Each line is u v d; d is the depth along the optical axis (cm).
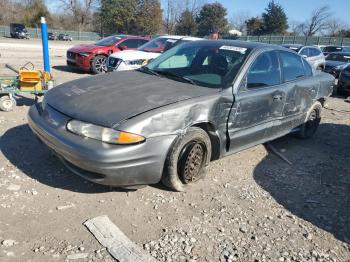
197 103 364
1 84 604
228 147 417
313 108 591
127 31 6169
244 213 356
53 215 320
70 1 6988
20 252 271
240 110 413
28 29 5138
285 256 298
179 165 366
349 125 763
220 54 454
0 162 405
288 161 504
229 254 293
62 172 395
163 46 1029
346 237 335
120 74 447
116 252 279
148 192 374
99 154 308
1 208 321
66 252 276
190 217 338
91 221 313
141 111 332
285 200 394
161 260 277
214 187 402
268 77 466
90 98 360
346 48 2270
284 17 6888
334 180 460
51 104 368
